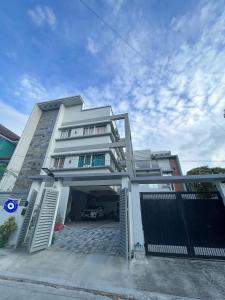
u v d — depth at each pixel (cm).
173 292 326
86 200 1823
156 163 1902
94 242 659
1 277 386
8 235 595
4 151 1683
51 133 1609
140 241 518
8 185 1309
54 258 495
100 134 1410
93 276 388
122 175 630
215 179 550
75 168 1271
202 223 526
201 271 412
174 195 580
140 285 351
